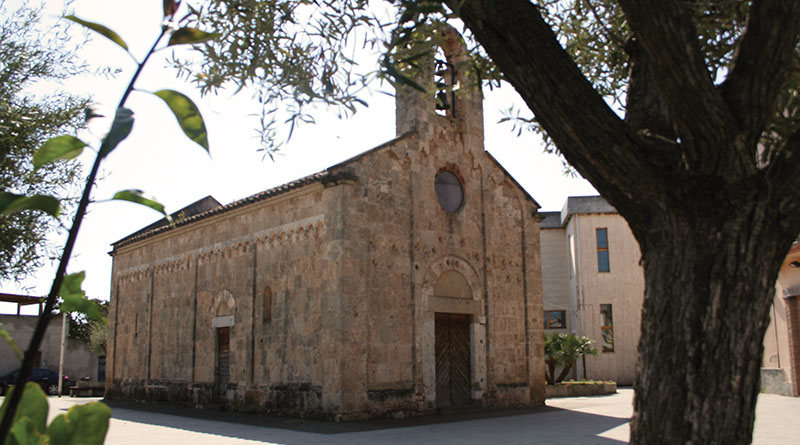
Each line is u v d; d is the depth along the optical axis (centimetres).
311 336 1844
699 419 448
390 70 598
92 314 246
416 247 1989
